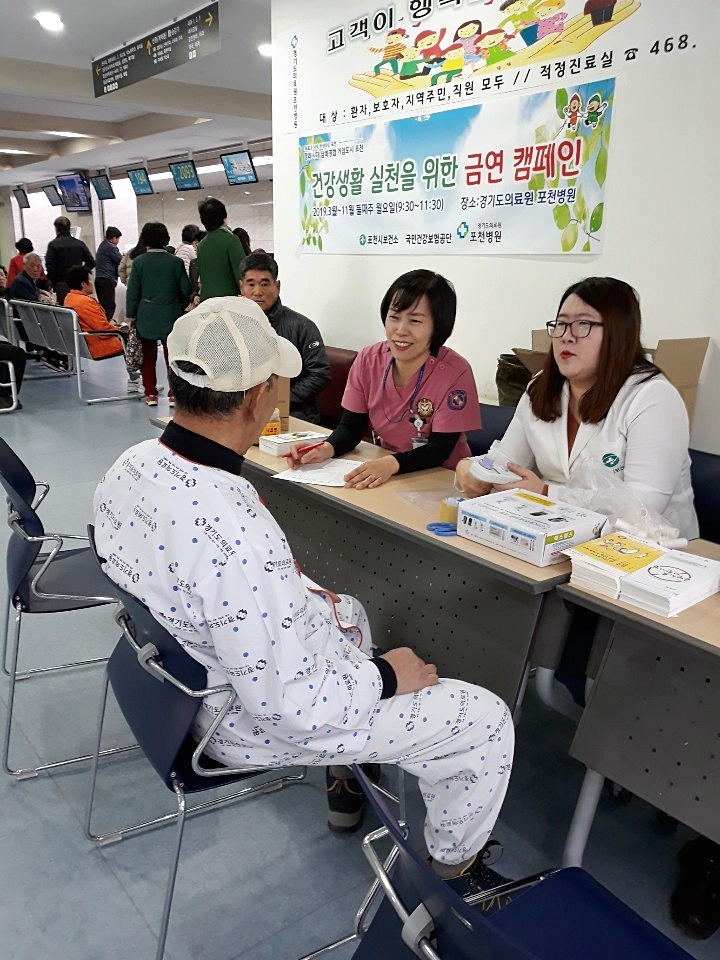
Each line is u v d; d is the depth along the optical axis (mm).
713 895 1480
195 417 1131
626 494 1617
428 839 1420
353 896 1563
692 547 1618
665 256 2488
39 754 1993
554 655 1476
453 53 2984
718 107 2277
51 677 2352
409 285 2139
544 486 1751
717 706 1207
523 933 995
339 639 1333
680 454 1718
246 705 1108
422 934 789
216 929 1477
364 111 3422
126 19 5113
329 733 1167
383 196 3430
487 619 1572
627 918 1025
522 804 1840
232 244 5141
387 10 3203
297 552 2193
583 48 2570
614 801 1861
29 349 8438
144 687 1355
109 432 5305
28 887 1567
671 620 1240
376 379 2316
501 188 2930
